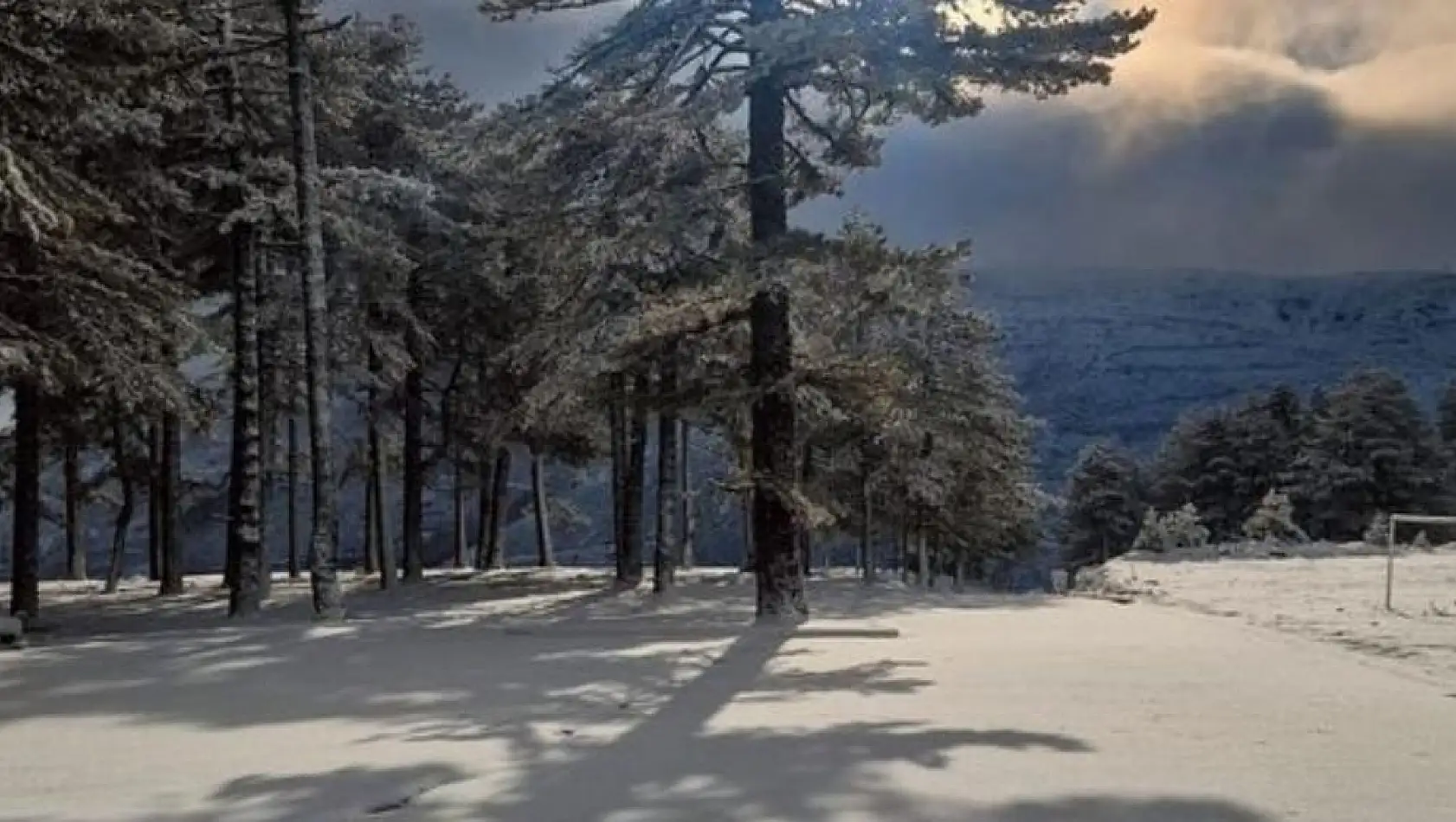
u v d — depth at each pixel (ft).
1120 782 21.94
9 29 49.73
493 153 58.75
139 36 53.78
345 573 121.49
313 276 58.39
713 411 55.57
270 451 89.30
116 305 57.41
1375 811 20.03
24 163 47.06
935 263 49.11
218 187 70.49
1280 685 34.04
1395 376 258.57
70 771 24.71
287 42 59.52
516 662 41.34
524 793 21.79
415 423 102.78
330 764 24.72
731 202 60.95
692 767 23.58
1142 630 50.21
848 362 52.60
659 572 79.71
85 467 153.28
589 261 63.10
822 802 20.59
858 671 37.47
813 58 48.16
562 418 76.84
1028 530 193.57
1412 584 76.13
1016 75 50.26
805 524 56.34
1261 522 155.43
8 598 99.76
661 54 54.34
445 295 96.22
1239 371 609.42
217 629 57.57
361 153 87.25
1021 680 35.29
